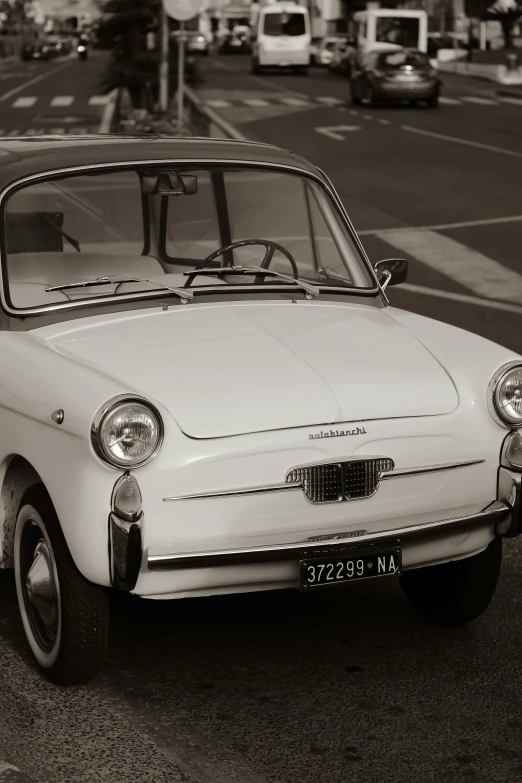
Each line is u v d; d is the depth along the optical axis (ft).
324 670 29.96
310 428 27.50
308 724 27.25
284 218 35.14
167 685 29.19
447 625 32.58
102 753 25.98
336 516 27.81
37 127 214.90
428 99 242.99
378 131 196.24
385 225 110.52
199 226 34.47
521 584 35.47
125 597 34.40
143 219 33.65
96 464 26.32
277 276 34.04
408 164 154.20
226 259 34.55
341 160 158.71
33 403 27.84
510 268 90.48
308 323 31.71
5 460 29.84
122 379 27.81
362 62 248.52
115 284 32.42
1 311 31.14
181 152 34.53
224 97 278.46
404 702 28.30
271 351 29.55
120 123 185.57
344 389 28.40
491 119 219.41
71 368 27.89
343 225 35.76
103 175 33.24
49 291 31.68
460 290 82.58
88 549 26.48
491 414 29.60
